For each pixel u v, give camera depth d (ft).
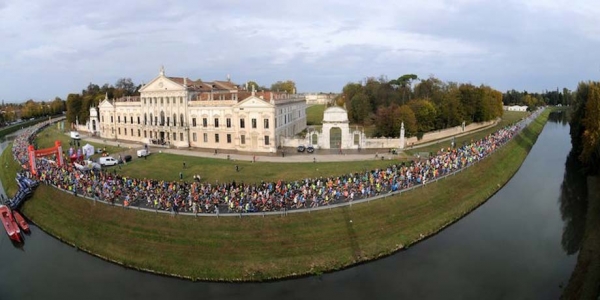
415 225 218.18
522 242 209.46
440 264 187.73
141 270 189.26
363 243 198.49
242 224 197.47
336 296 164.14
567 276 175.63
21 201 261.24
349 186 239.30
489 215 246.88
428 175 264.93
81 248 211.20
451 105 513.04
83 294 170.19
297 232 196.85
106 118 520.83
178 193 229.25
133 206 219.41
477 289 166.50
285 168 306.55
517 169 355.56
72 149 361.30
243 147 398.01
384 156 349.82
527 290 165.27
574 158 396.98
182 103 426.51
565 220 237.66
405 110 422.00
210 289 172.86
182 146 429.79
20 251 211.41
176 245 194.18
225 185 244.83
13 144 478.59
